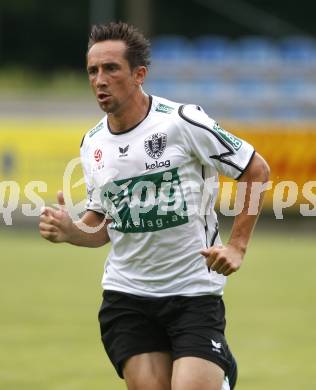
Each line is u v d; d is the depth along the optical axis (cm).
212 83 7100
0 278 4238
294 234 5791
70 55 12462
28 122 5716
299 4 11744
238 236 1692
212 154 1688
